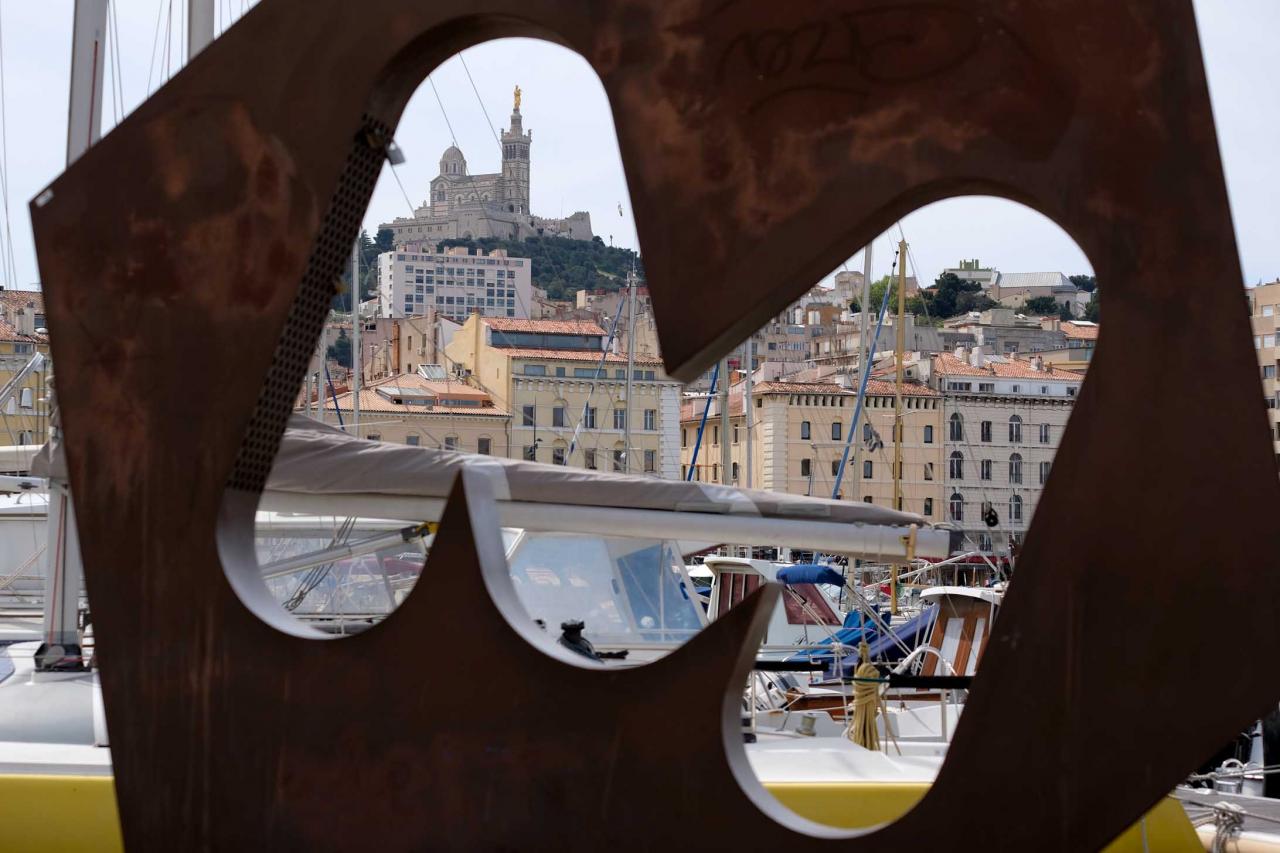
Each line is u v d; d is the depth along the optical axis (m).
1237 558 2.61
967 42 2.80
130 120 3.42
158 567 3.35
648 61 3.03
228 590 3.30
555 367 62.28
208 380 3.33
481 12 3.16
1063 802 2.71
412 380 62.41
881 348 79.62
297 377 3.41
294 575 7.59
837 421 68.06
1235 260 2.63
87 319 3.43
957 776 2.78
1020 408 69.88
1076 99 2.72
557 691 3.08
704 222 2.96
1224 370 2.63
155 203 3.39
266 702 3.26
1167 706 2.64
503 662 3.12
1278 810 7.43
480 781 3.12
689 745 2.98
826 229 2.88
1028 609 2.74
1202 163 2.65
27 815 4.61
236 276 3.32
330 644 3.24
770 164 2.92
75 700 5.78
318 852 3.22
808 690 11.81
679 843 2.98
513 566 8.08
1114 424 2.69
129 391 3.38
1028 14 2.75
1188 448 2.64
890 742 6.31
